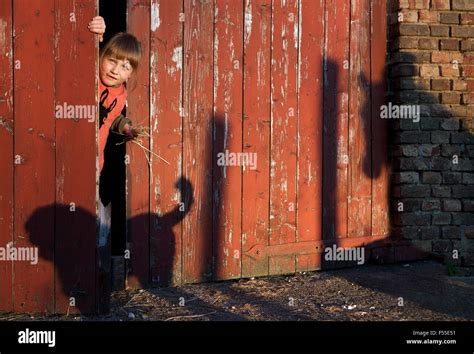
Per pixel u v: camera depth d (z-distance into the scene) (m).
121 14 5.80
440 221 5.16
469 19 5.16
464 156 5.18
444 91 5.14
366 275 4.77
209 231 4.57
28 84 3.49
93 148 3.51
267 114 4.74
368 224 5.12
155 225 4.39
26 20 3.48
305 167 4.88
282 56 4.78
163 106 4.40
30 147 3.50
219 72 4.58
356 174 5.07
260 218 4.73
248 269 4.70
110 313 3.68
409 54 5.09
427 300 4.14
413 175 5.12
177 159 4.45
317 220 4.93
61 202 3.53
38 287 3.54
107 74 3.81
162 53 4.40
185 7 4.46
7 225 3.50
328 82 4.95
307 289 4.40
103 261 3.59
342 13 5.00
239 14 4.63
